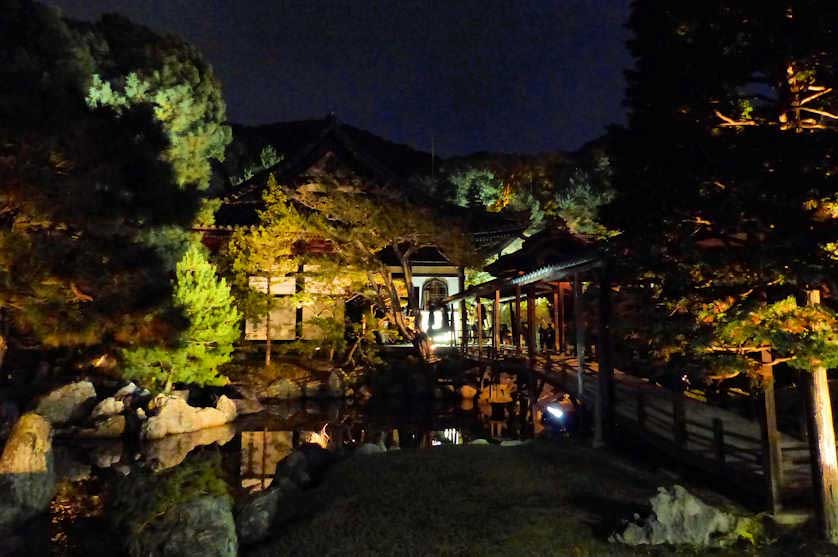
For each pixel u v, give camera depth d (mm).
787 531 7820
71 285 10078
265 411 24672
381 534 7980
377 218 27000
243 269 28188
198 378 22000
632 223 8930
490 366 25500
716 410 14414
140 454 17266
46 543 9680
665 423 12133
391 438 19453
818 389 7629
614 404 13430
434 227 27672
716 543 7422
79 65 13656
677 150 8219
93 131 10328
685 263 7953
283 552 7758
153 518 9086
